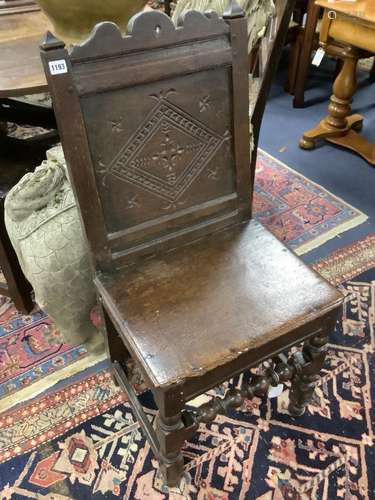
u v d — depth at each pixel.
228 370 0.81
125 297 0.88
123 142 0.85
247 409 1.20
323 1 1.89
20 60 1.16
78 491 1.05
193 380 0.77
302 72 2.56
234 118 0.95
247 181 1.04
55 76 0.73
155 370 0.75
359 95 2.87
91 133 0.81
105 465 1.10
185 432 0.89
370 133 2.50
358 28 1.78
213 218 1.04
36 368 1.31
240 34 0.88
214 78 0.89
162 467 0.99
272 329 0.82
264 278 0.92
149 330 0.82
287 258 0.97
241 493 1.05
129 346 0.82
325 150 2.33
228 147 0.98
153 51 0.81
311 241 1.74
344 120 2.32
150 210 0.94
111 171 0.86
